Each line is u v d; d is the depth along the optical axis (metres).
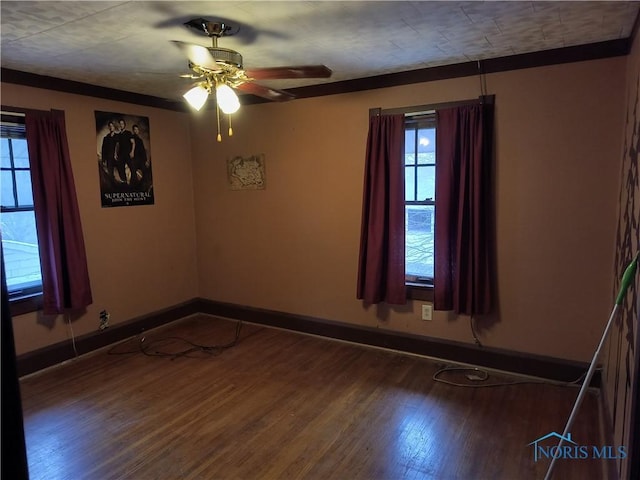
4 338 0.93
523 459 2.38
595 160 2.94
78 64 3.15
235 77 2.40
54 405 3.04
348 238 4.00
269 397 3.12
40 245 3.45
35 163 3.40
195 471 2.34
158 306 4.61
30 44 2.66
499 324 3.40
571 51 2.91
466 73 3.28
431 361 3.67
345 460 2.41
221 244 4.81
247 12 2.19
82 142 3.80
